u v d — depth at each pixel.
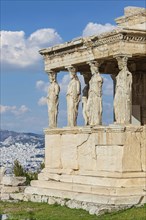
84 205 28.70
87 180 31.39
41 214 28.58
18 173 42.78
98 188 29.67
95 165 31.44
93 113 31.91
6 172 43.50
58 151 34.91
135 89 34.59
